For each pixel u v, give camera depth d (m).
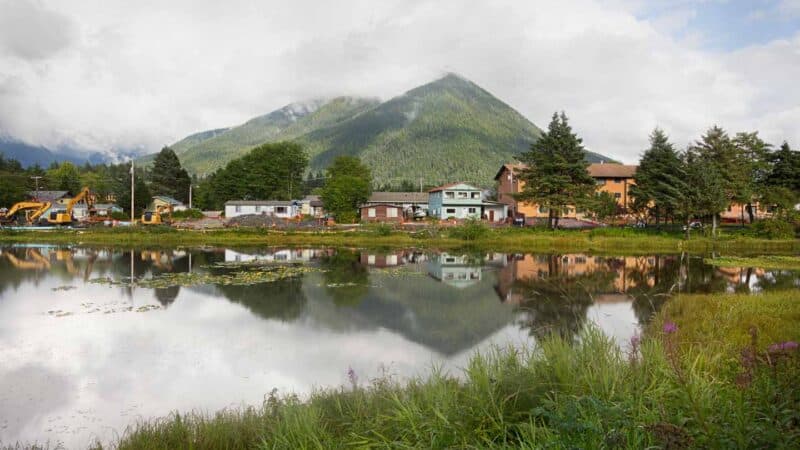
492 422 5.45
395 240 53.59
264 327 17.11
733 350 8.70
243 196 107.00
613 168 76.12
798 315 14.26
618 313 18.64
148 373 12.59
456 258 39.66
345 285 25.59
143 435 8.01
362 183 84.31
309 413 6.88
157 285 25.31
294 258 39.25
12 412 10.29
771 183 59.22
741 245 48.31
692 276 29.23
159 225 62.59
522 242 51.38
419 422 5.86
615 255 42.22
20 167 141.75
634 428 4.60
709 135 55.88
